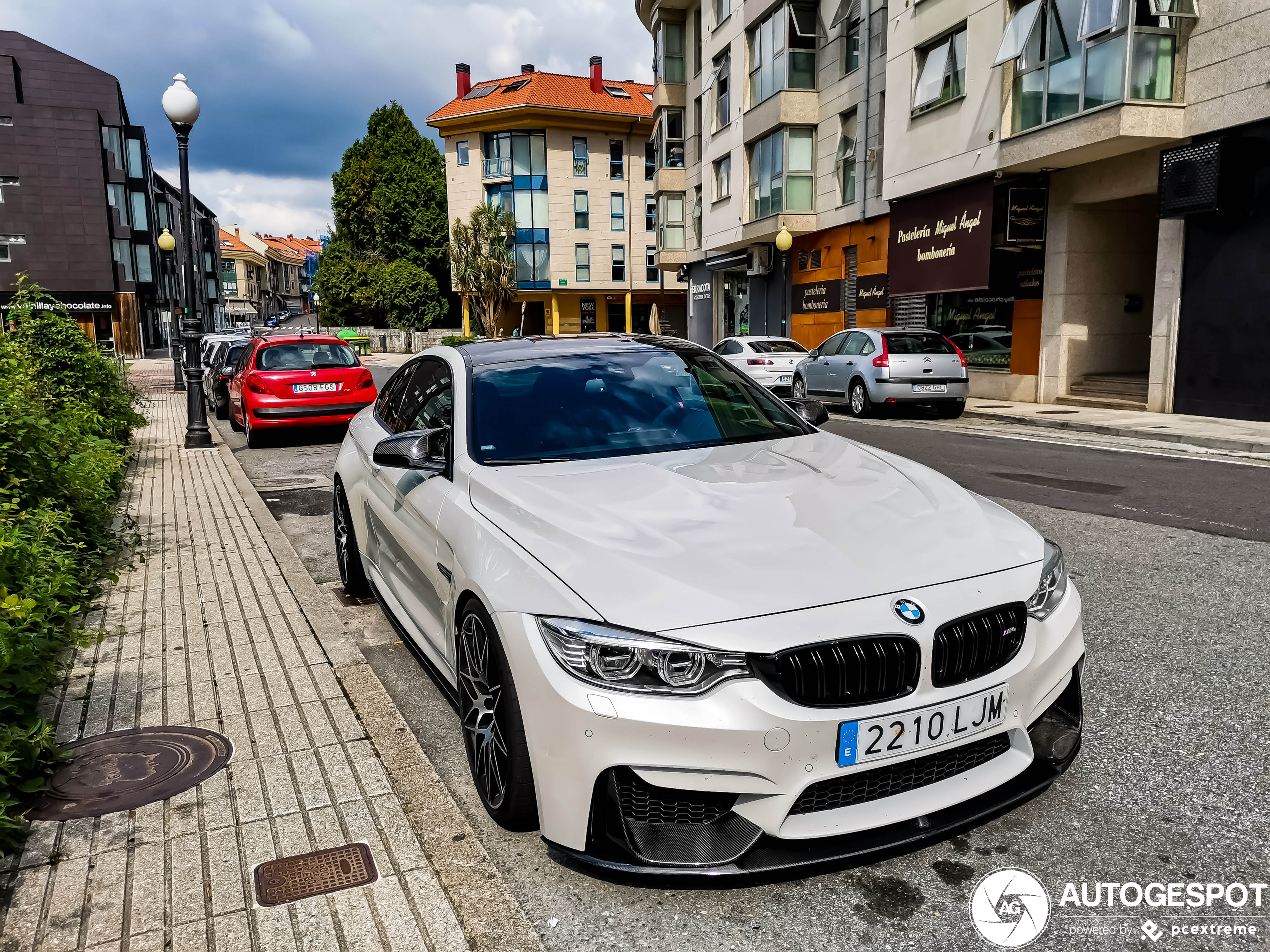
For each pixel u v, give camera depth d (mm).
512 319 52531
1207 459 9586
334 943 2246
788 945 2225
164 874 2553
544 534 2725
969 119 17312
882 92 21109
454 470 3457
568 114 49000
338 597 5359
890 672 2299
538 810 2543
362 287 58844
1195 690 3604
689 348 4422
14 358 8445
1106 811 2766
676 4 33781
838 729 2256
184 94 11984
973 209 17547
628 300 52406
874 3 21188
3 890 2498
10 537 4477
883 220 21547
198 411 12617
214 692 3854
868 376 14891
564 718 2334
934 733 2348
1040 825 2705
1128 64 13141
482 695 2844
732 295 32062
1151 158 14266
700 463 3322
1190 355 13500
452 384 3953
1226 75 12609
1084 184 15656
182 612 4969
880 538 2627
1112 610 4590
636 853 2285
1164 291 13820
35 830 2793
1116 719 3373
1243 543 5785
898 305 21266
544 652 2402
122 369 13656
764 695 2223
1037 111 15484
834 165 23438
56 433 6812
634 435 3607
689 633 2244
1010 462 9625
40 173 47906
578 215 50656
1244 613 4473
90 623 4789
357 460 4930
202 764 3203
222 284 116250
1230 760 3043
